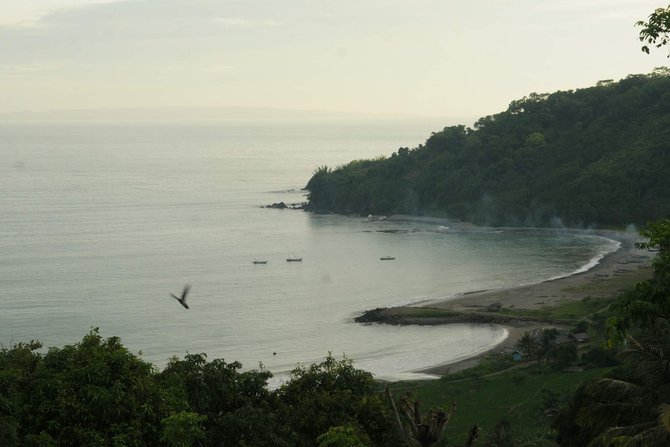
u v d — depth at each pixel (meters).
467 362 97.44
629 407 25.77
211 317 122.38
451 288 141.62
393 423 36.50
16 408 32.03
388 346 105.94
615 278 142.75
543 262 163.00
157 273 157.88
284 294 139.50
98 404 32.50
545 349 92.88
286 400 38.88
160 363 99.69
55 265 164.62
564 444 40.03
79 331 113.94
